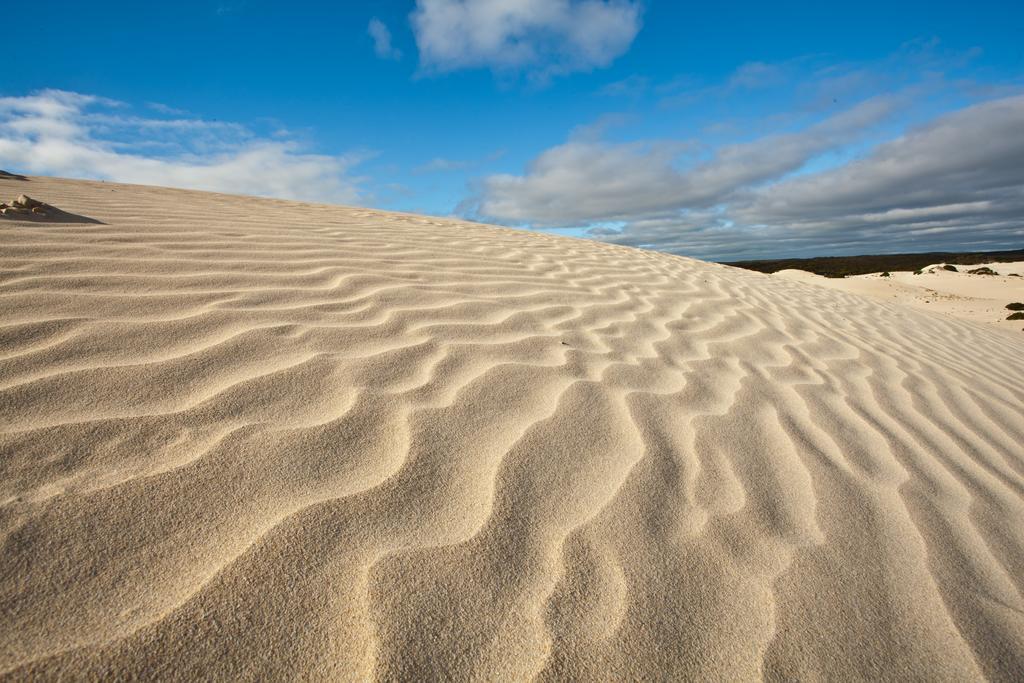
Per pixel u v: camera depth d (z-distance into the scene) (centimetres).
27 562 99
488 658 97
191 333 200
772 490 168
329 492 131
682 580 123
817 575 131
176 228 337
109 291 221
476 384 204
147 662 86
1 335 172
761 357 320
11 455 124
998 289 1897
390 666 92
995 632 121
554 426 184
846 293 925
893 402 278
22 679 81
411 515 129
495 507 137
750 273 979
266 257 314
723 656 105
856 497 171
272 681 87
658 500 152
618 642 104
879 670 107
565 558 124
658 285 505
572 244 791
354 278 309
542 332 281
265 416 158
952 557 147
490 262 448
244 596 100
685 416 211
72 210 342
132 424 143
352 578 108
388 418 169
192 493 122
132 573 101
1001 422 278
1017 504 184
